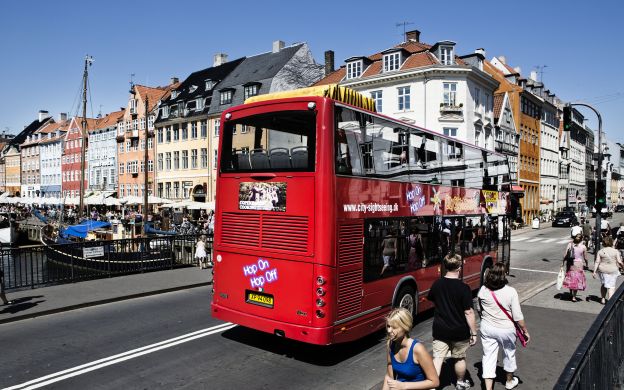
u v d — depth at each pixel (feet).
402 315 12.97
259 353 25.93
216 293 27.32
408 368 12.90
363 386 21.27
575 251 37.32
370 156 26.21
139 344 27.35
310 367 23.80
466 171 39.22
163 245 54.90
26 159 304.30
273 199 24.61
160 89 203.92
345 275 23.86
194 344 27.40
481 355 24.52
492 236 44.50
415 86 116.16
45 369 23.30
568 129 62.39
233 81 158.71
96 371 23.02
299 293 23.44
